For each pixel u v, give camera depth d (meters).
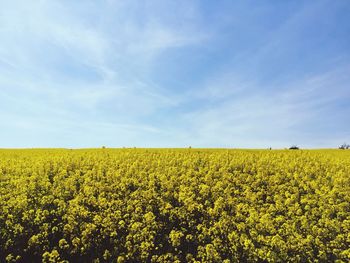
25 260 14.37
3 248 14.82
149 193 19.56
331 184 23.39
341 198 20.64
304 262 13.92
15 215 16.89
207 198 20.20
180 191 20.31
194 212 18.22
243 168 26.98
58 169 25.59
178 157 30.97
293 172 26.12
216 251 14.58
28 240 15.10
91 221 16.83
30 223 16.31
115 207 18.02
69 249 14.83
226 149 42.06
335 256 14.45
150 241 15.20
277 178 23.61
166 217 17.72
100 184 21.12
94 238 15.47
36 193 20.25
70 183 21.34
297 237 15.05
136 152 34.88
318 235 15.79
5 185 21.80
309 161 30.19
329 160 31.17
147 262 14.27
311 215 18.06
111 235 15.29
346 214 18.11
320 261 14.06
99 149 40.69
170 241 15.38
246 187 21.78
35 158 31.72
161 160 28.44
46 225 15.73
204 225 16.59
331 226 16.39
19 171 24.84
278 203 18.97
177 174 23.97
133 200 19.34
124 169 25.11
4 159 30.97
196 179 23.00
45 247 14.83
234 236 15.08
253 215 17.11
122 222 16.02
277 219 16.92
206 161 28.84
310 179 24.20
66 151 38.59
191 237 15.42
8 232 15.63
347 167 27.45
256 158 31.47
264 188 22.70
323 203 19.16
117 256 14.48
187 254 14.32
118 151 36.41
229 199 19.44
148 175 23.81
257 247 14.78
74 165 27.14
